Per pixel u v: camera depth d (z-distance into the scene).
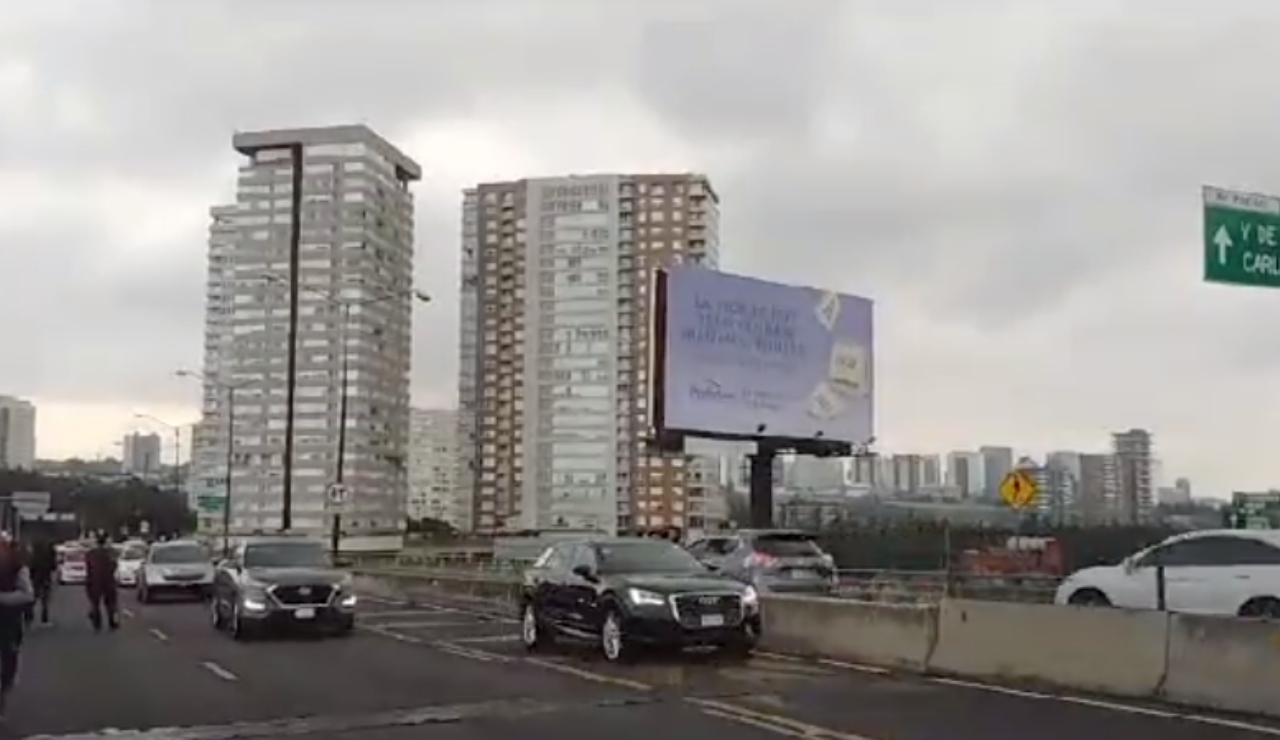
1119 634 15.02
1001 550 35.62
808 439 43.69
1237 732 11.97
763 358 42.59
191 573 39.41
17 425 136.88
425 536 72.38
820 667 18.11
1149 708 13.66
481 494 67.31
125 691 16.28
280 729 13.04
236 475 71.62
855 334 45.59
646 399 63.72
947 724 12.52
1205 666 13.91
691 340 40.72
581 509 64.00
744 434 41.88
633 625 18.48
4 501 63.28
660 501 63.06
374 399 71.00
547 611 20.95
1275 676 13.12
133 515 104.44
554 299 66.19
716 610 18.52
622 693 15.23
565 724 12.89
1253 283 18.62
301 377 70.19
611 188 65.81
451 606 35.66
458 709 14.17
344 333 55.72
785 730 12.23
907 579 35.09
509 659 19.81
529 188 67.38
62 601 40.47
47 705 14.97
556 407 65.19
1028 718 12.91
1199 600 19.55
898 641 18.16
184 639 24.75
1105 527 35.66
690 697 14.78
